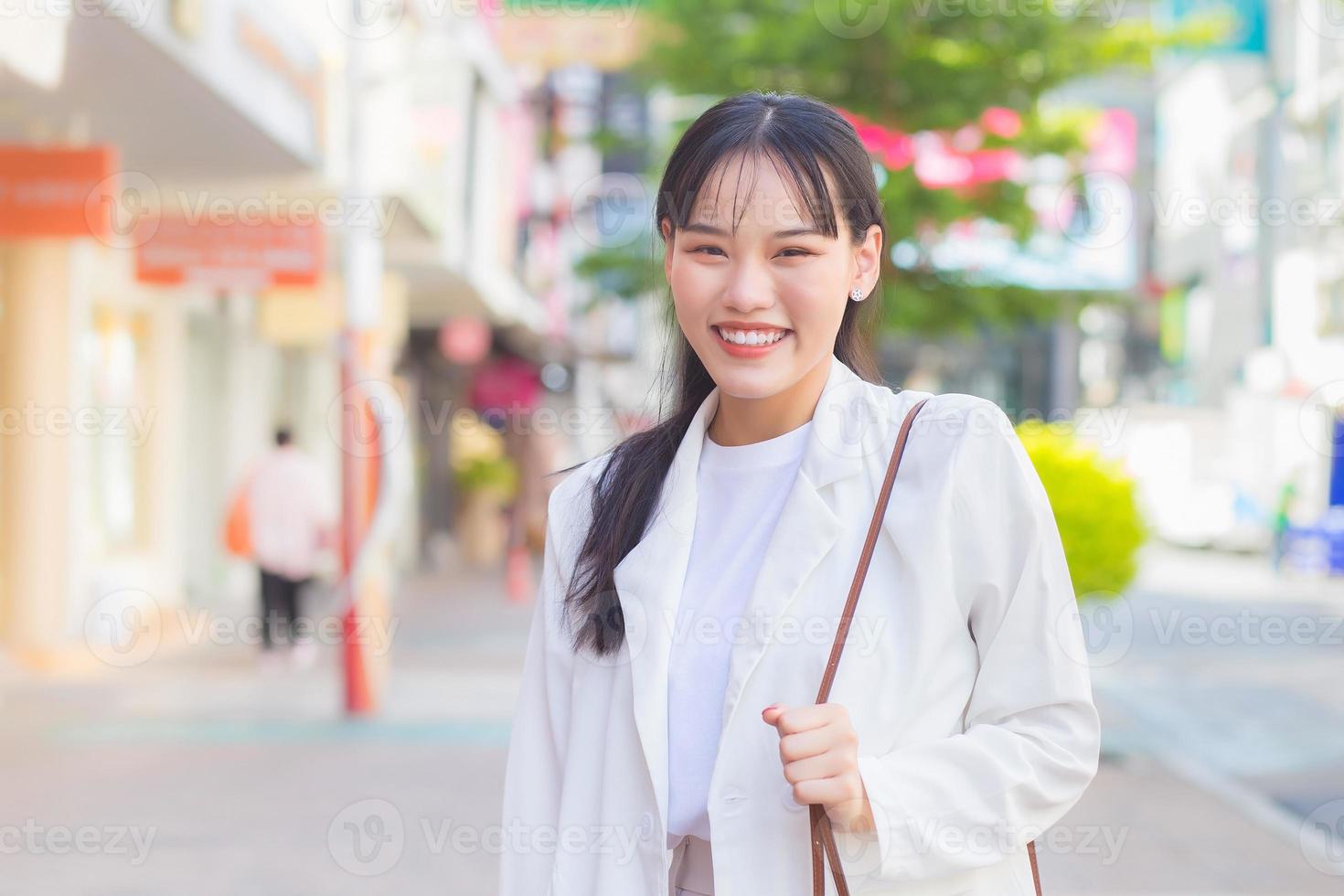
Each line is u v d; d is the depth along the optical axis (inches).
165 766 280.1
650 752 64.1
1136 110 1007.0
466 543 1005.2
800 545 63.3
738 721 62.4
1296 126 1005.8
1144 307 510.3
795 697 61.9
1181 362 1320.1
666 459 70.9
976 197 450.3
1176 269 1328.7
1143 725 357.7
